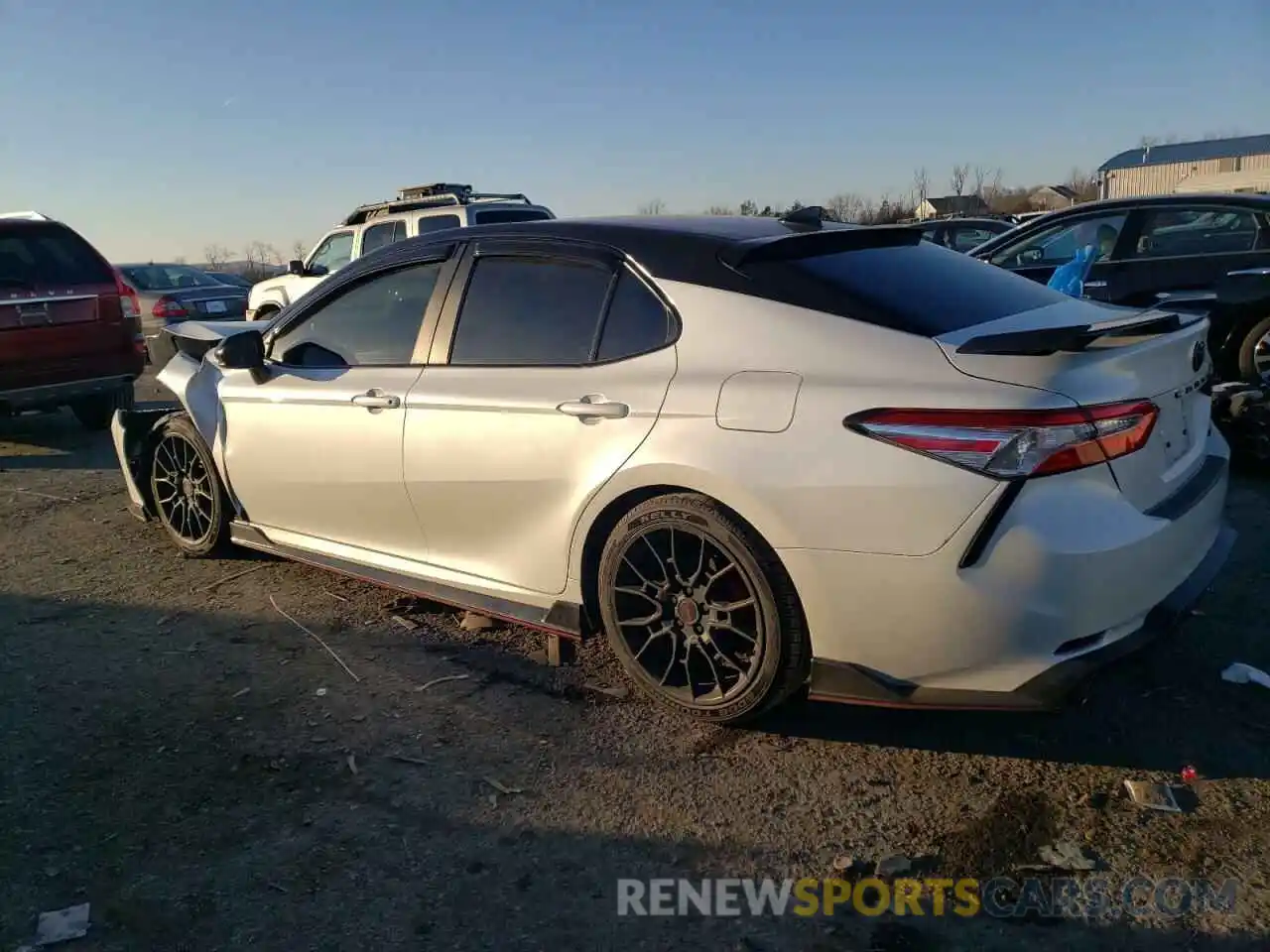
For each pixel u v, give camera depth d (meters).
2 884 2.44
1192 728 3.01
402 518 3.76
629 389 3.05
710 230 3.28
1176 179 57.38
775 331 2.87
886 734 3.05
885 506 2.57
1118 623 2.59
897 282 3.06
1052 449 2.46
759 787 2.79
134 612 4.18
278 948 2.22
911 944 2.20
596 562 3.28
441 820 2.68
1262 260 6.15
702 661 3.10
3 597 4.40
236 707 3.32
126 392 8.36
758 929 2.26
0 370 7.29
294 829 2.65
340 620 4.05
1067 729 3.04
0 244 7.46
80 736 3.15
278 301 11.86
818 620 2.75
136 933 2.27
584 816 2.68
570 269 3.37
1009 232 7.66
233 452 4.37
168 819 2.70
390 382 3.71
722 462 2.80
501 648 3.75
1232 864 2.41
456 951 2.21
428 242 3.82
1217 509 3.03
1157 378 2.73
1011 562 2.48
